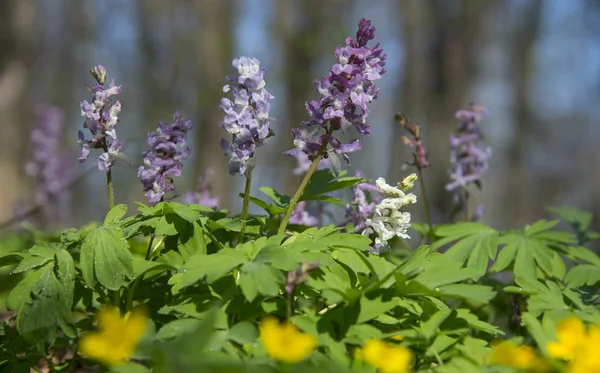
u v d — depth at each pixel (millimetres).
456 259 678
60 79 3967
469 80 2006
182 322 567
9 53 2090
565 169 5445
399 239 788
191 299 587
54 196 1250
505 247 672
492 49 3100
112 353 531
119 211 622
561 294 625
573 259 706
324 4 2656
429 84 2014
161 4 3281
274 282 561
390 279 587
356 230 659
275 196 664
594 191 5355
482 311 716
